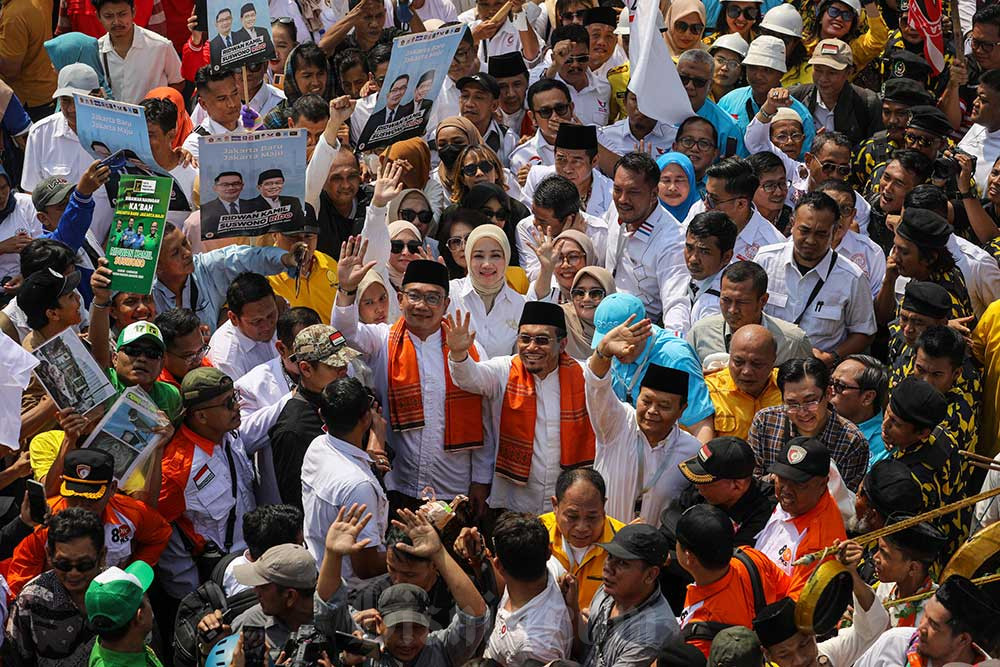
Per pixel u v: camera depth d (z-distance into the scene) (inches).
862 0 461.4
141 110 316.2
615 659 224.7
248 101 419.2
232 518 272.2
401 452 294.8
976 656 204.1
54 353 258.1
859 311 338.0
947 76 456.8
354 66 438.0
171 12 497.7
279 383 295.0
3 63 444.5
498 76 439.2
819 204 330.3
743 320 308.0
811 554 223.0
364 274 289.4
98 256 334.3
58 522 231.8
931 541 225.1
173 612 267.0
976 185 382.9
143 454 256.2
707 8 490.0
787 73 456.4
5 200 350.0
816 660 209.0
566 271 330.0
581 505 245.8
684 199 382.9
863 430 294.8
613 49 453.7
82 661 235.1
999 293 345.4
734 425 293.0
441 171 386.0
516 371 288.8
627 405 281.6
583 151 381.7
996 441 303.1
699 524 221.9
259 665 206.7
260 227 313.3
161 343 267.7
